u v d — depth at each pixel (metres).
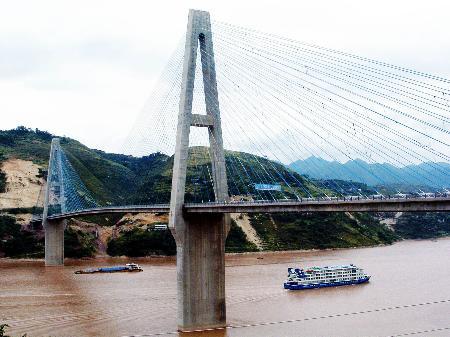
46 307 63.34
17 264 116.31
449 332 51.19
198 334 51.62
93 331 52.06
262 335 50.69
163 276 93.06
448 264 109.44
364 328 52.91
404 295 72.69
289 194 128.62
